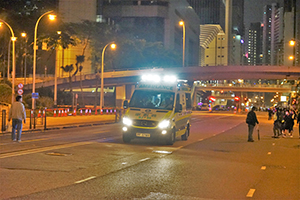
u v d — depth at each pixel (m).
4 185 7.58
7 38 82.88
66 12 106.69
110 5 122.12
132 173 9.34
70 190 7.32
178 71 82.38
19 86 28.55
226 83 120.00
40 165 10.02
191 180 8.70
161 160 11.66
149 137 15.53
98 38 91.06
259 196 7.34
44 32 86.62
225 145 17.27
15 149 13.24
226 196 7.24
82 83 86.50
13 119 15.67
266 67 77.12
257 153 14.63
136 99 16.67
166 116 15.73
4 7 91.31
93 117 43.72
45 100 56.59
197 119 48.16
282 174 9.97
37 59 93.62
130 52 96.06
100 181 8.24
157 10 121.62
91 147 14.41
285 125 23.44
